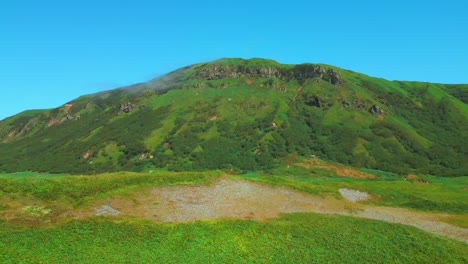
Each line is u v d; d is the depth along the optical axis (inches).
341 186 3376.0
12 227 1644.9
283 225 2017.7
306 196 2719.0
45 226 1695.4
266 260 1636.3
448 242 2069.4
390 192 3469.5
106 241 1630.2
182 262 1526.8
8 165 7608.3
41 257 1443.2
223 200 2301.9
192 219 1958.7
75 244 1573.6
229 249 1689.2
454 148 6594.5
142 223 1822.1
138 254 1553.9
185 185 2412.6
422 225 2477.9
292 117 7377.0
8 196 1871.3
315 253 1748.3
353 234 2014.0
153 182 2354.8
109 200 2028.8
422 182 4931.1
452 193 3826.3
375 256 1782.7
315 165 5629.9
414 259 1798.7
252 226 1947.6
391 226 2220.7
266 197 2497.5
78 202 1952.5
